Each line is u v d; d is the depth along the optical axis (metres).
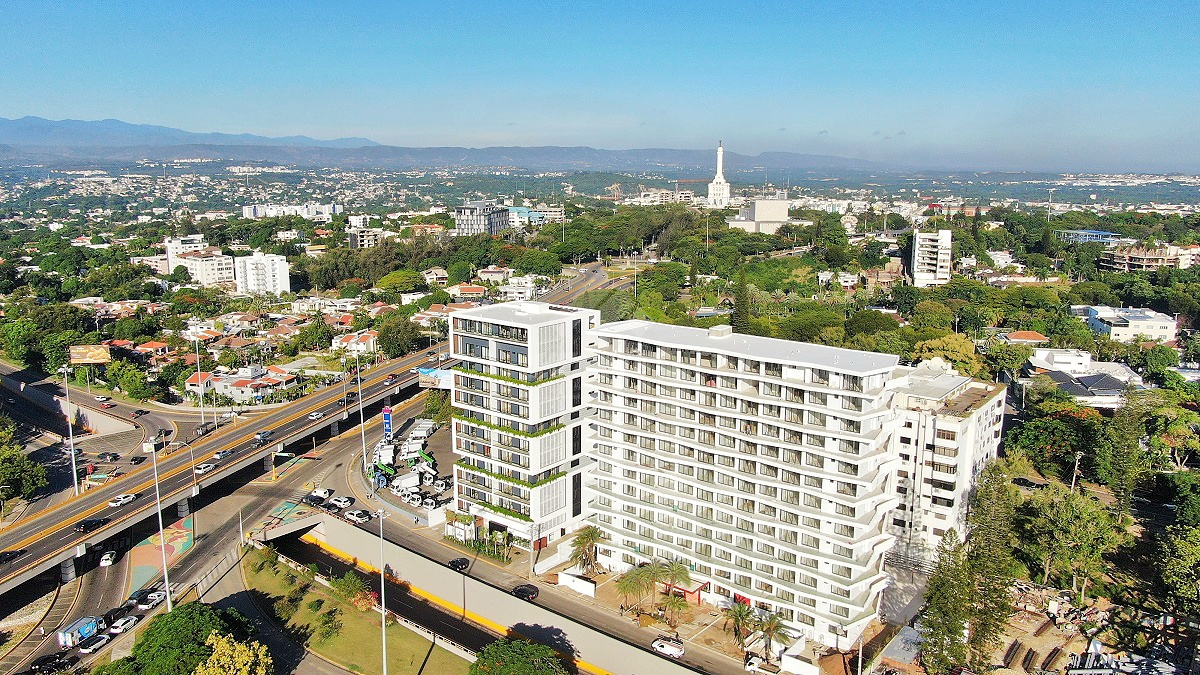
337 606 160.38
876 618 152.00
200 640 130.88
